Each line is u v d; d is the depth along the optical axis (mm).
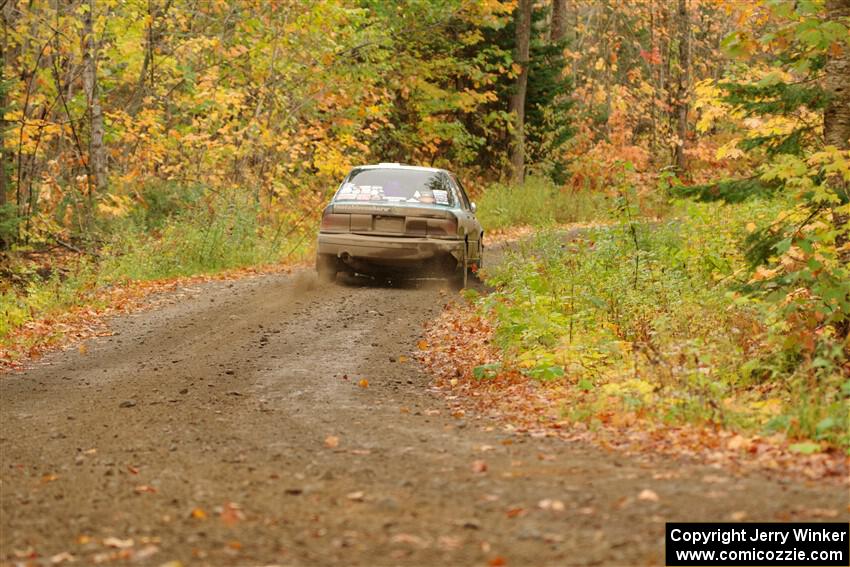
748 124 13852
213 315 16844
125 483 7598
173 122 32031
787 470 7422
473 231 20703
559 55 46750
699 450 8180
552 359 11875
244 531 6301
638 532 6027
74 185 25781
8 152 24875
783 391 9820
